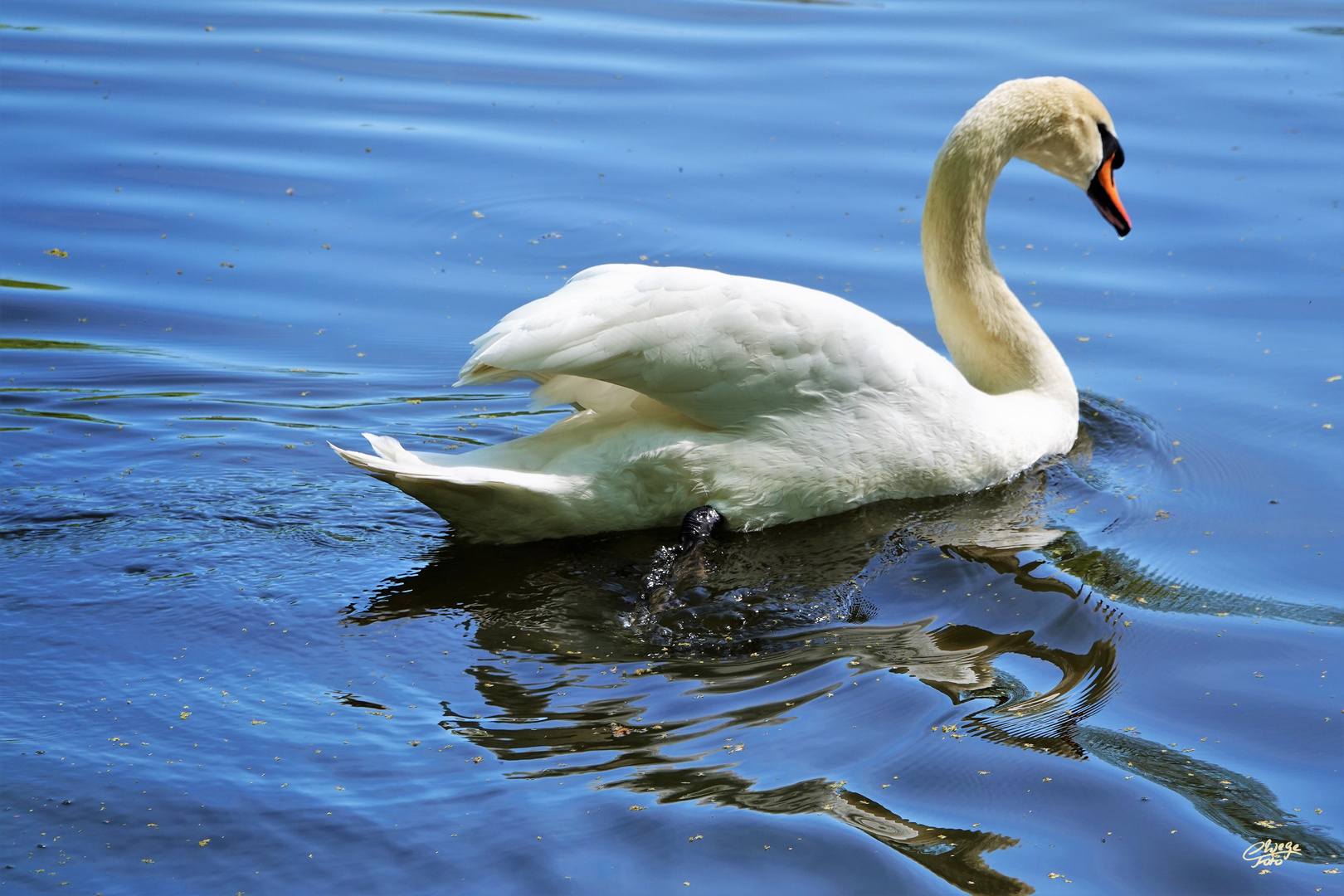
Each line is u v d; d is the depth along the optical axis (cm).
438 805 543
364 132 1477
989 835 534
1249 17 1842
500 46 1744
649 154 1446
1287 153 1444
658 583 754
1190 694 646
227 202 1323
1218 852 528
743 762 576
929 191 1002
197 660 655
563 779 562
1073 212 1374
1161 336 1127
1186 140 1477
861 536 823
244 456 907
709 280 804
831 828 532
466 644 680
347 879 502
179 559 760
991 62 1669
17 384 995
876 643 689
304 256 1233
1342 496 863
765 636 697
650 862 512
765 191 1372
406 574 758
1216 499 870
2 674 634
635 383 793
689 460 804
